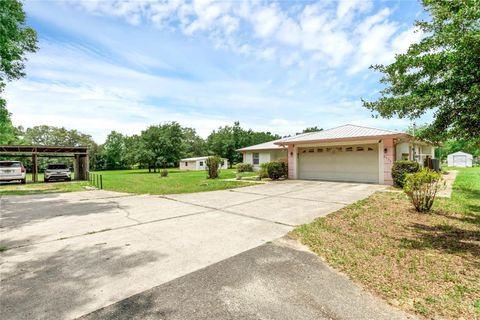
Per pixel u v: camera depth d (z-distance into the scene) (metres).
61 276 3.05
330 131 15.83
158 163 32.41
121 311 2.31
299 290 2.66
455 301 2.40
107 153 46.81
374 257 3.50
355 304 2.39
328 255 3.61
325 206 7.29
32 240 4.50
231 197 9.39
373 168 12.91
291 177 16.16
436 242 4.07
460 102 3.90
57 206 7.95
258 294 2.59
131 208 7.51
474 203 7.15
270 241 4.30
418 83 4.32
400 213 6.15
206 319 2.18
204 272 3.12
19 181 16.67
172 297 2.55
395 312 2.25
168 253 3.80
